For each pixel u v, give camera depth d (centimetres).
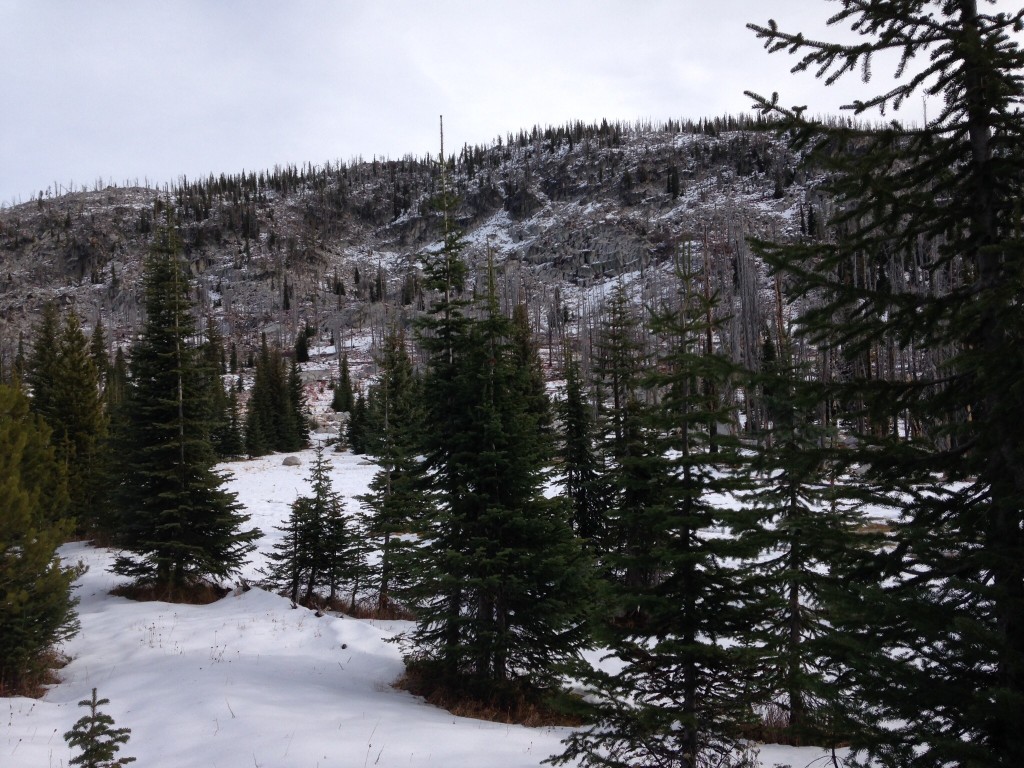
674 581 709
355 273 17075
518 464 1138
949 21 446
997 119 426
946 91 457
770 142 15600
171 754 839
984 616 412
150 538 1888
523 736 958
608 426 1816
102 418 2709
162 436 1945
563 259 13900
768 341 3756
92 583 1962
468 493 1139
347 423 6862
